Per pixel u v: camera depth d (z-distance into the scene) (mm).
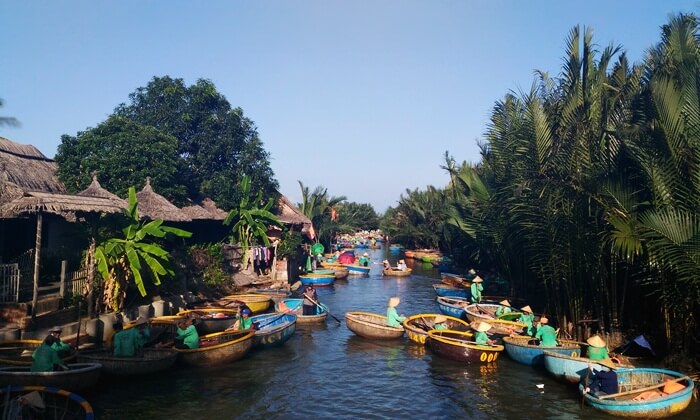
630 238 12516
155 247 17219
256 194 34906
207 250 25953
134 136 26969
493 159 23859
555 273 16984
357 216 104875
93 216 17156
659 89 12602
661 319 15164
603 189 13617
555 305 18719
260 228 30844
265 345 17406
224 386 13633
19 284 16062
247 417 11617
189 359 14492
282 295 25906
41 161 25766
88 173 25203
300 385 13992
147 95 32812
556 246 16469
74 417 9945
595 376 12648
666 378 12359
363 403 12742
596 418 11695
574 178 14938
